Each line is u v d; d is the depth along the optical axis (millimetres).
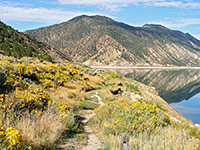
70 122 6812
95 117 8898
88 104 13844
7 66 12211
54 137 5324
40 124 5465
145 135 6316
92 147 5355
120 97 19781
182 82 98250
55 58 139250
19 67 13352
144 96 25875
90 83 27578
